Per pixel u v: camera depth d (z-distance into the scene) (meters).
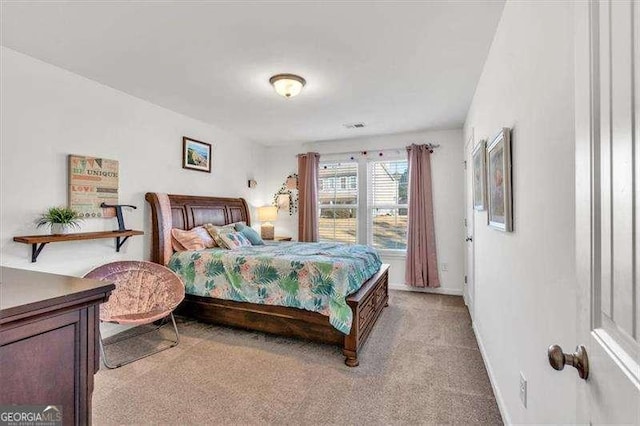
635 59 0.47
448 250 4.57
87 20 1.96
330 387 2.16
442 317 3.55
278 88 2.79
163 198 3.41
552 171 1.11
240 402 1.99
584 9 0.65
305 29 2.05
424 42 2.20
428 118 3.99
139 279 2.95
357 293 2.72
